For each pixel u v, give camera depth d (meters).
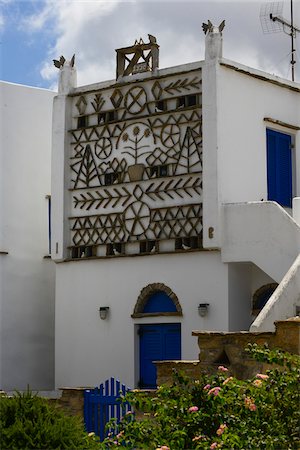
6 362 26.52
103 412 18.50
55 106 26.48
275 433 12.83
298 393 13.13
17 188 27.30
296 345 16.47
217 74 23.53
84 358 25.34
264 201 23.17
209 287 23.30
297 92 26.33
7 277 26.78
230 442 12.52
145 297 24.38
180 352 23.69
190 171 23.84
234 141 23.92
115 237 25.08
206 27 23.84
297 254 22.11
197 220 23.59
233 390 13.41
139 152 24.84
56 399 19.00
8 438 12.92
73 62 26.50
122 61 25.44
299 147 26.19
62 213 26.05
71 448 13.05
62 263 26.11
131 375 24.36
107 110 25.61
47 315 27.52
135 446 13.61
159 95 24.58
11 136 27.28
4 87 27.20
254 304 23.47
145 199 24.62
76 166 26.12
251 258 22.75
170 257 24.00
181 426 13.39
